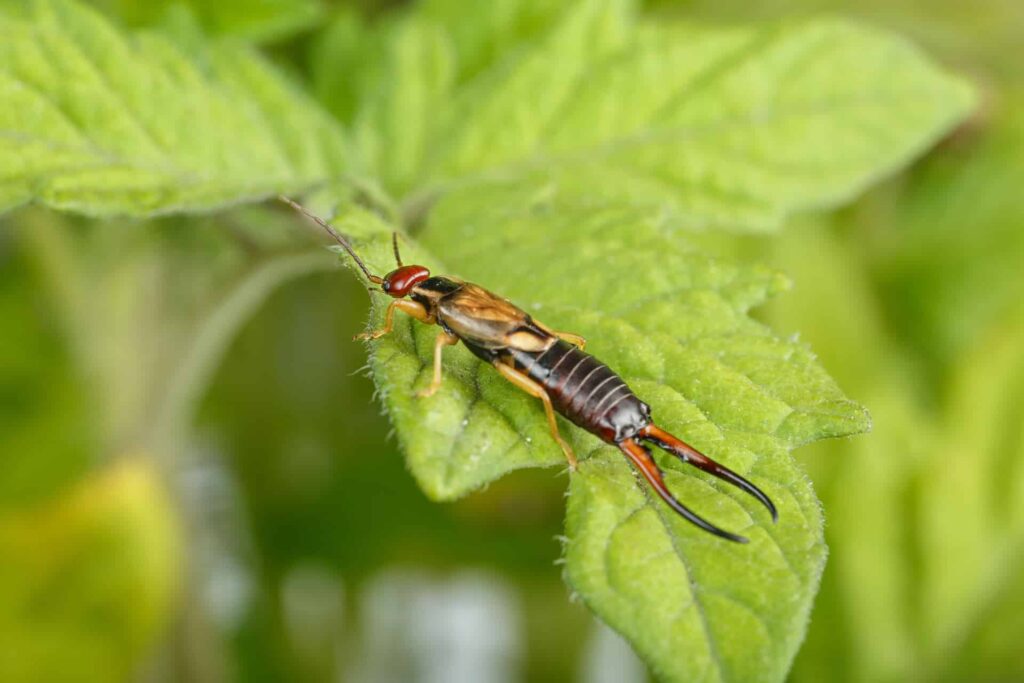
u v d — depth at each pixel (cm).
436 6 18
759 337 16
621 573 15
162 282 19
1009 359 20
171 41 17
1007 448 19
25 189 16
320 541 22
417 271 16
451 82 18
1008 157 20
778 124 18
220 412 21
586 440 16
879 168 18
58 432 20
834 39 18
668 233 17
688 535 15
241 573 21
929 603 19
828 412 16
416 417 15
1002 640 19
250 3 17
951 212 20
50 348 21
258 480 21
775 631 15
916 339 20
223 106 17
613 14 18
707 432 16
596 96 18
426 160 17
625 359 16
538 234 17
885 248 21
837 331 20
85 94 16
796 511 15
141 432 18
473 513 22
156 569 18
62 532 18
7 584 18
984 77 20
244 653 21
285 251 17
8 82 16
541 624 23
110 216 16
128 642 18
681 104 18
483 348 16
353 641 22
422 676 23
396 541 22
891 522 19
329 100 18
